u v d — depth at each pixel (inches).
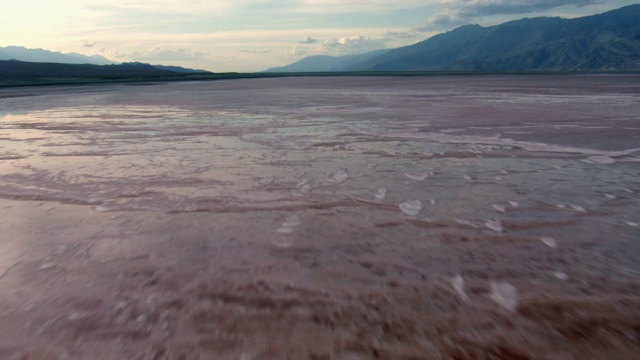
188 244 103.2
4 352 64.0
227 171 175.0
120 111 430.9
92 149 225.3
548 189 144.3
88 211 128.3
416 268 89.0
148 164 188.7
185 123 330.0
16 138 264.5
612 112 361.4
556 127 281.7
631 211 120.8
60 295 80.4
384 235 107.0
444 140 242.8
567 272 85.7
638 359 60.2
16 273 89.9
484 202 131.6
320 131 283.1
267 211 126.4
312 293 79.4
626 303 73.7
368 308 74.0
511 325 68.4
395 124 312.3
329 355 61.9
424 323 69.4
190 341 65.6
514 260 91.8
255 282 83.9
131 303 77.0
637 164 177.8
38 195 144.5
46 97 671.8
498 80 1365.7
